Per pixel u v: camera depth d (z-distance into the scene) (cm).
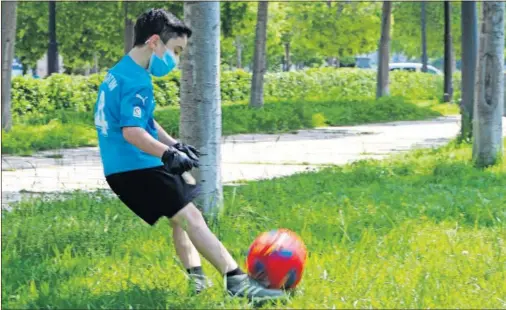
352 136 4803
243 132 4988
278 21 9981
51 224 1688
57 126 4516
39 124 4850
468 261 1376
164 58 1148
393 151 3891
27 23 7481
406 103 6675
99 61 9288
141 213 1166
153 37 1143
